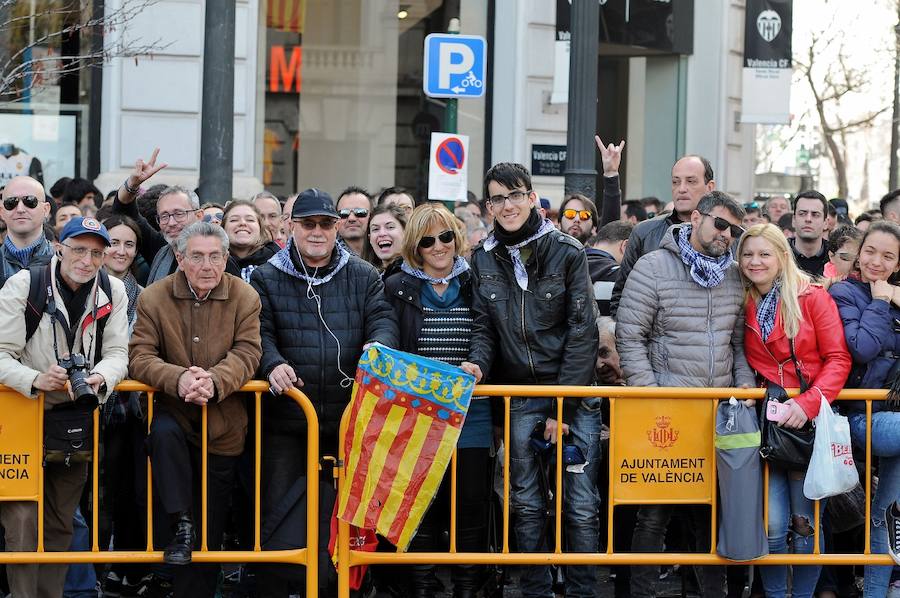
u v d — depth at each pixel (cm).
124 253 682
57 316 553
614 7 1549
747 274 590
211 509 570
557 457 573
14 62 1262
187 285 566
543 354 588
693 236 598
